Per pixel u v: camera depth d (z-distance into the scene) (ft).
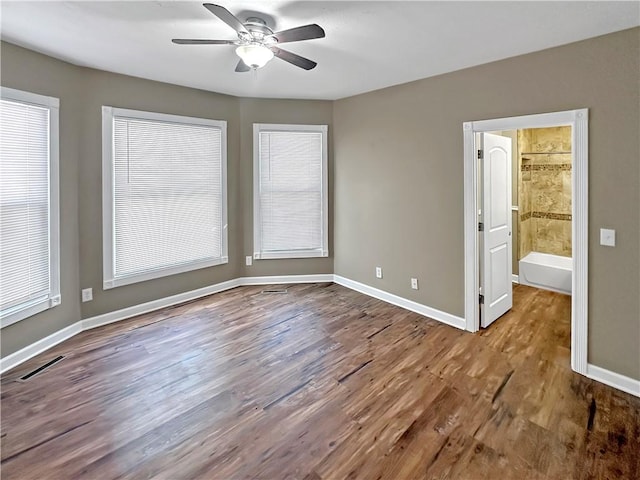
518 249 16.16
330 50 9.05
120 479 5.49
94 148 10.96
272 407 7.29
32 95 9.17
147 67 10.62
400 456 5.97
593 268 8.16
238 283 15.55
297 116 15.02
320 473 5.62
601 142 7.86
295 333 10.84
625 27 7.39
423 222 12.01
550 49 8.59
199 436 6.45
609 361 8.04
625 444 6.17
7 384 8.07
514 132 15.62
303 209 15.58
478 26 7.59
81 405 7.32
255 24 6.97
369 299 13.84
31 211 9.34
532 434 6.46
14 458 5.90
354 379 8.31
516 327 11.23
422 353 9.55
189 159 13.38
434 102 11.32
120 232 11.75
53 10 7.07
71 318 10.63
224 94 14.10
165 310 12.74
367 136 13.79
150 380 8.27
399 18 7.29
